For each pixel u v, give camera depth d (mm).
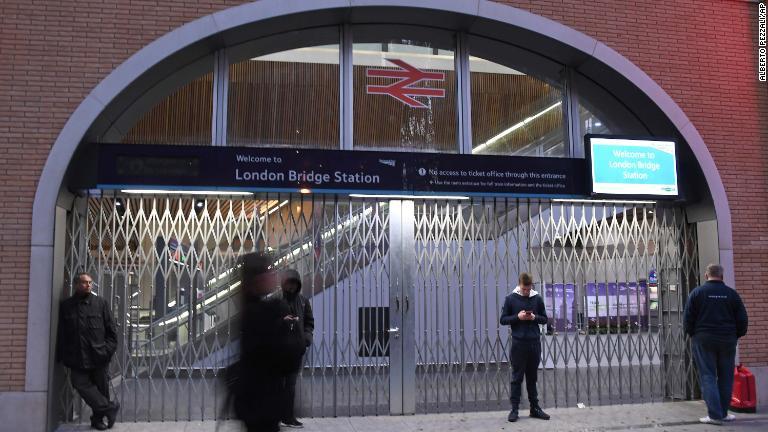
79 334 7312
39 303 7363
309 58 9133
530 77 9688
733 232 9203
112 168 7855
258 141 8875
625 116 9820
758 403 8953
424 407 8438
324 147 9008
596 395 9023
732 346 7785
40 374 7273
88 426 7656
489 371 8695
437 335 8562
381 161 8414
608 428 7578
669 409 8578
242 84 8953
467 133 9281
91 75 7816
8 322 7293
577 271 9094
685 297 9398
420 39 9406
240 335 4270
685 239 9508
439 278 8641
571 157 9469
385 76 9266
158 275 8141
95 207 8133
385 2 8500
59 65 7766
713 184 9156
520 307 7980
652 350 9219
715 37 9578
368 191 8336
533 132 9594
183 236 8219
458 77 9367
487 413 8375
